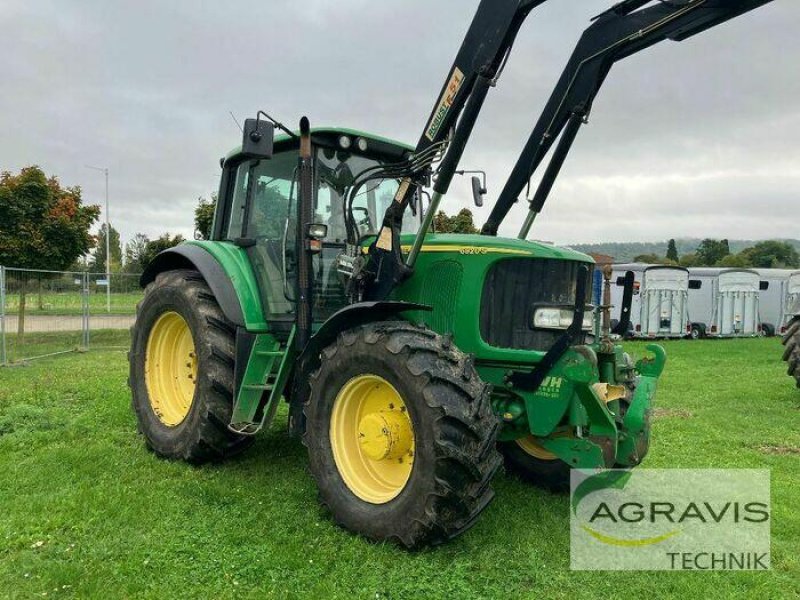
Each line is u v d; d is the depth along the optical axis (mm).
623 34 4121
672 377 10406
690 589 3045
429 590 2924
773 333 25547
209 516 3688
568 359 3480
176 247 5195
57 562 3084
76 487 4074
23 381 7828
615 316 20359
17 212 12469
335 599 2816
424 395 3188
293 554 3203
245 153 3992
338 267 4422
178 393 5094
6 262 12516
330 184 4672
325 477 3664
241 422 4309
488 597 2906
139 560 3105
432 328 3951
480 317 3816
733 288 22562
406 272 3934
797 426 6578
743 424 6645
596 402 3445
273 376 4488
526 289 3842
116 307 14352
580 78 4418
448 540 3242
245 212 4969
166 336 5172
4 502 3775
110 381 7777
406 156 4969
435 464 3127
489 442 3213
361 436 3588
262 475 4441
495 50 3584
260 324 4492
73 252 13383
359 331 3604
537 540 3525
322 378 3727
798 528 3744
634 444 3750
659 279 20609
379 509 3387
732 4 3617
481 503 3246
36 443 4996
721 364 12547
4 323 9727
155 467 4559
